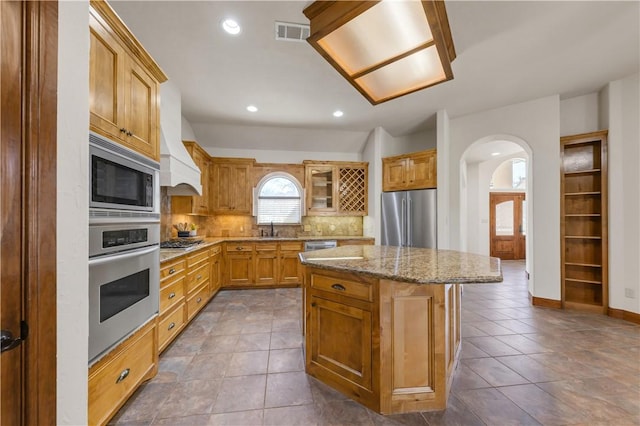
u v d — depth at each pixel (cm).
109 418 134
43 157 69
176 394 166
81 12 81
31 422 67
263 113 385
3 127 63
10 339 65
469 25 208
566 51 243
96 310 125
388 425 142
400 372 152
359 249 253
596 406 155
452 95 331
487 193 648
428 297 153
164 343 211
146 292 168
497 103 352
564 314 306
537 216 341
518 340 239
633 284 286
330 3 158
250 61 256
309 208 471
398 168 432
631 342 235
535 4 188
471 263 172
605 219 306
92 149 121
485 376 184
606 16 200
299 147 495
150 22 203
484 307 329
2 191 64
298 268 423
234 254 407
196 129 436
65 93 76
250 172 454
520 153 551
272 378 183
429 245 392
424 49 171
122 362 145
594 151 325
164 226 334
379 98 230
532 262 344
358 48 173
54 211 72
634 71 280
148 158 169
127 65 150
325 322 178
